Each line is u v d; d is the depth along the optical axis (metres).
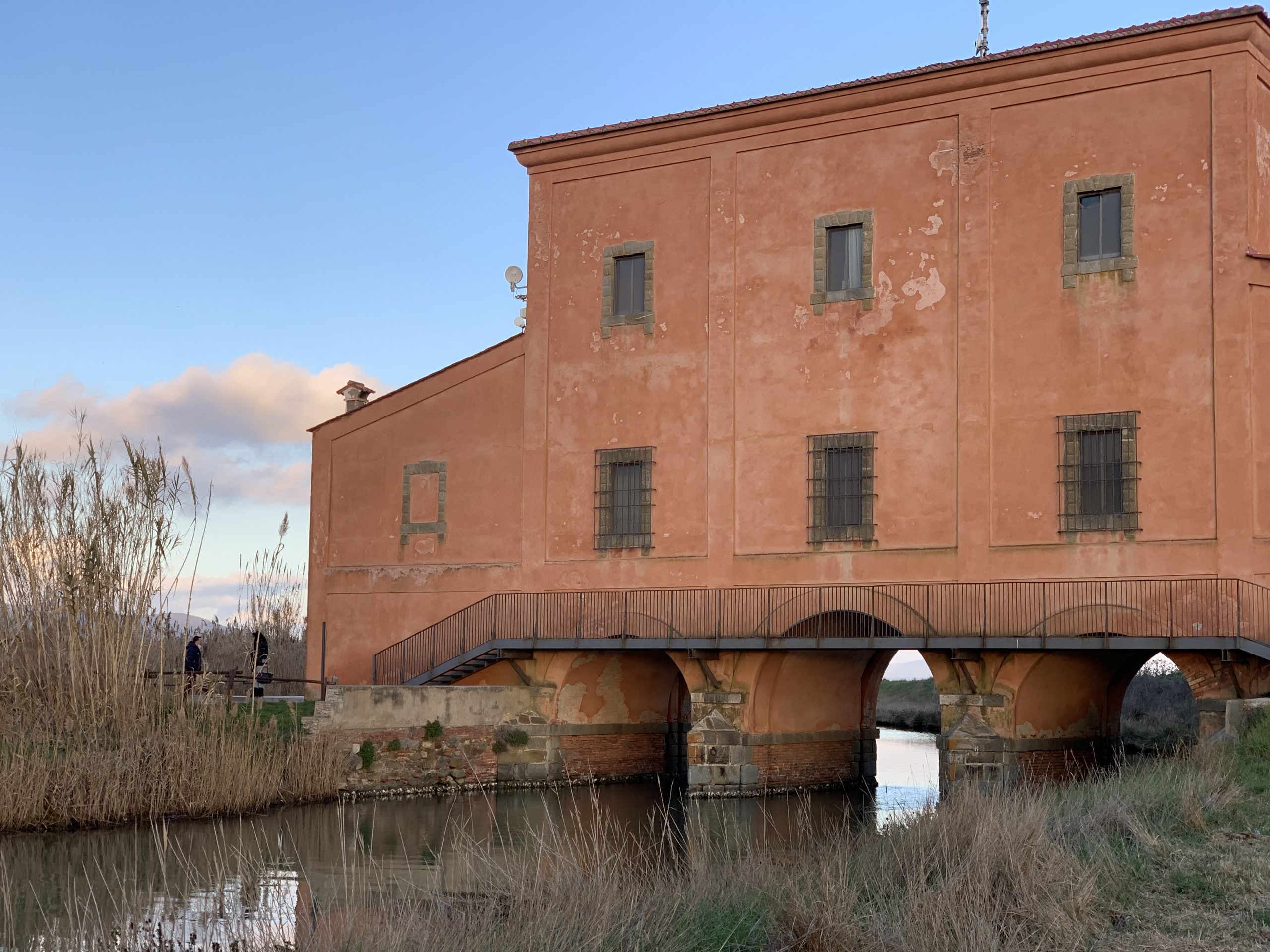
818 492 28.05
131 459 25.00
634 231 30.92
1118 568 24.91
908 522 27.05
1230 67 24.75
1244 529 23.89
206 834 21.03
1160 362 24.94
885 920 11.23
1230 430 24.19
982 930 10.23
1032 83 26.52
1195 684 23.80
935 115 27.52
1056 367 25.86
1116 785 17.47
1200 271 24.75
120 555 24.56
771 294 29.03
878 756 37.78
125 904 13.14
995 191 26.75
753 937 11.07
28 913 14.85
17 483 24.39
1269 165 25.70
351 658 33.69
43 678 24.06
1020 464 26.02
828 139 28.69
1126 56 25.59
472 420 32.75
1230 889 12.08
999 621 25.78
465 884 14.95
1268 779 17.39
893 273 27.73
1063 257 25.97
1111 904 11.59
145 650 24.89
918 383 27.23
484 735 29.56
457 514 32.69
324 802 25.42
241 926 12.52
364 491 34.06
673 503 29.78
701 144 30.20
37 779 21.44
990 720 25.39
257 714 27.22
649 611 29.56
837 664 30.19
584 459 31.03
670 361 30.16
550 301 31.88
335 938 11.13
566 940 10.38
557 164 32.06
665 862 16.91
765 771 28.22
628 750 32.69
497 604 31.53
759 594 28.33
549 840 20.64
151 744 23.05
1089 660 27.08
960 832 13.09
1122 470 25.08
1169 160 25.19
